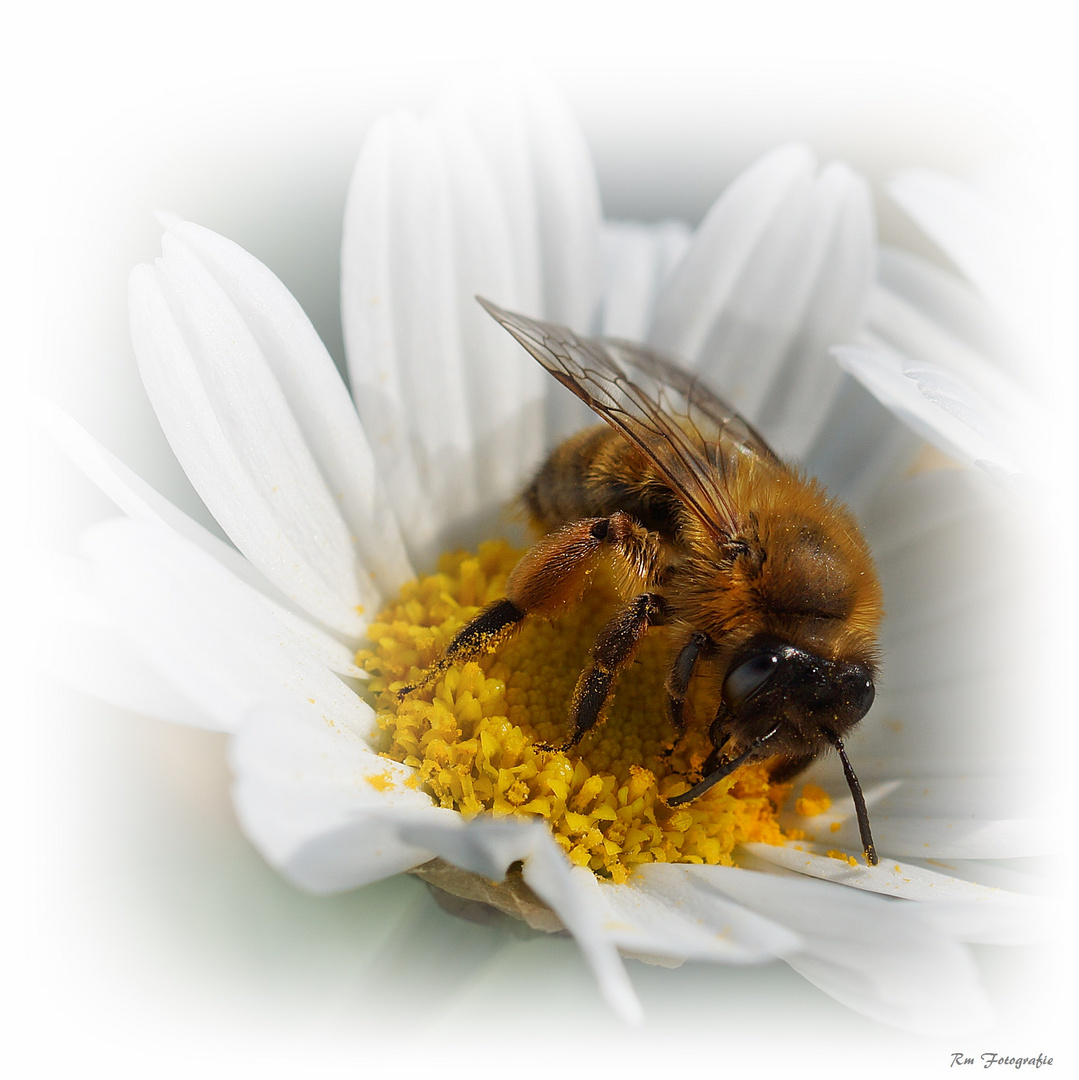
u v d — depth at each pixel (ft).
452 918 0.39
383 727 0.40
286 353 0.40
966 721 0.41
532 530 0.42
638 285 0.44
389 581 0.41
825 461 0.43
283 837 0.37
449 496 0.42
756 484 0.40
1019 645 0.41
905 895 0.39
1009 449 0.40
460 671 0.40
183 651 0.37
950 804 0.40
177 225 0.40
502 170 0.42
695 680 0.40
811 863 0.40
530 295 0.42
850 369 0.41
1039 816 0.40
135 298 0.39
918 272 0.44
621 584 0.40
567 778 0.40
